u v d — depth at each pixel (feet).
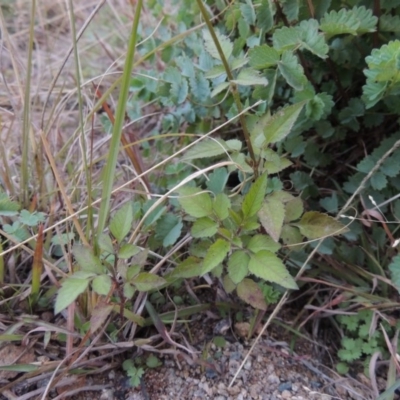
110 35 2.35
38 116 1.94
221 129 1.67
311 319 1.49
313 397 1.29
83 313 1.32
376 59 1.23
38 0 2.22
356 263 1.51
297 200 1.28
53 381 1.18
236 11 1.50
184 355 1.30
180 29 1.75
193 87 1.56
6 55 2.24
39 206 1.49
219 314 1.43
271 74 1.37
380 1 1.41
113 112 1.87
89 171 1.35
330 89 1.52
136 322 1.27
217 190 1.38
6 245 1.39
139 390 1.28
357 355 1.39
